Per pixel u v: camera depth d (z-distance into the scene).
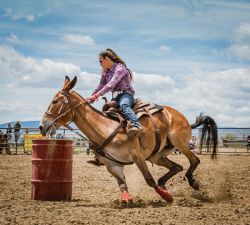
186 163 19.53
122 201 8.39
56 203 8.48
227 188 10.65
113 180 13.25
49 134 8.53
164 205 8.54
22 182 12.37
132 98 8.75
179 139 9.38
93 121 8.50
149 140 8.78
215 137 10.44
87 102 8.56
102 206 8.38
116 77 8.55
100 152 8.51
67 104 8.52
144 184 12.41
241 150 30.39
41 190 8.88
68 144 8.95
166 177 9.70
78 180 13.11
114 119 8.59
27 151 26.56
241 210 7.78
